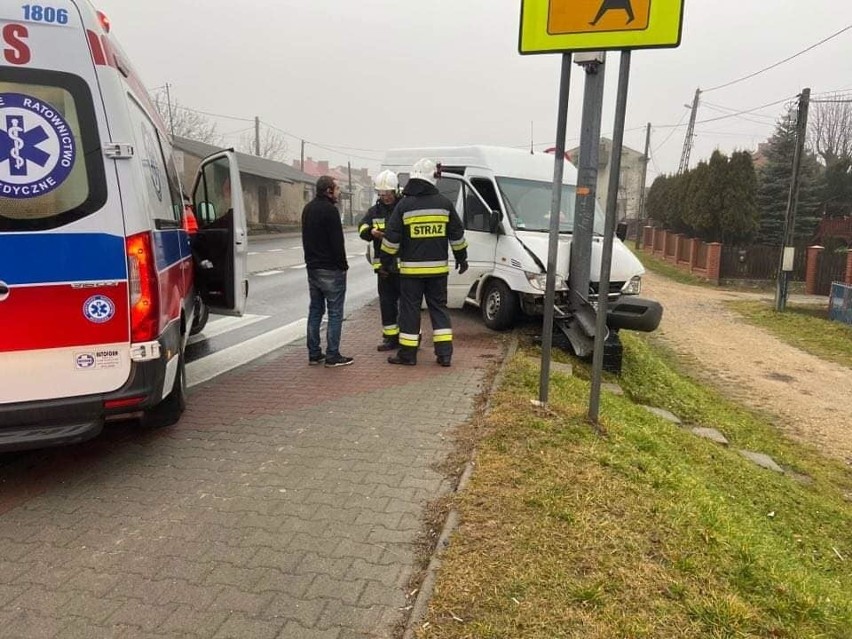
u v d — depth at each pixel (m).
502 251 8.12
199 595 2.70
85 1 3.36
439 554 2.90
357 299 11.46
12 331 3.28
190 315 5.42
